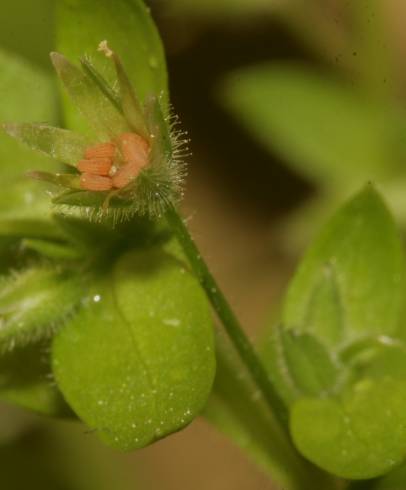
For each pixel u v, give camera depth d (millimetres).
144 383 67
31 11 85
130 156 63
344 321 73
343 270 74
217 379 75
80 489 90
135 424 66
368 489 71
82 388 67
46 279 69
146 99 62
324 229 74
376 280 74
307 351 71
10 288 69
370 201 73
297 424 68
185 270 69
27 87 76
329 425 68
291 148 90
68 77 64
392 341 71
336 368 71
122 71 63
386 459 67
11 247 72
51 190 64
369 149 90
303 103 90
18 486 90
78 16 69
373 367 71
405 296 79
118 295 69
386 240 73
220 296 67
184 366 67
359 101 90
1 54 76
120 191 63
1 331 68
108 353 68
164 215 65
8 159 73
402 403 69
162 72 69
